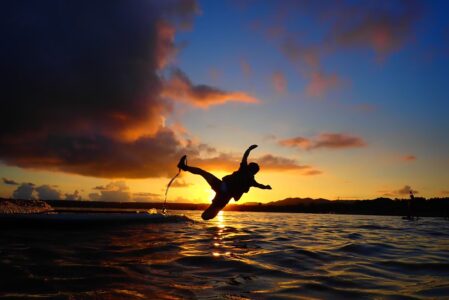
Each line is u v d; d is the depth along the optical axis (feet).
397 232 66.64
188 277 25.44
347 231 67.10
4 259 30.50
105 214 68.90
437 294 22.09
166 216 79.30
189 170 23.02
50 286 22.21
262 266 29.58
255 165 23.63
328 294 21.75
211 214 22.20
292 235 56.90
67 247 38.32
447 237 57.98
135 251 36.37
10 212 65.36
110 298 19.99
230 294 21.22
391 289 23.18
